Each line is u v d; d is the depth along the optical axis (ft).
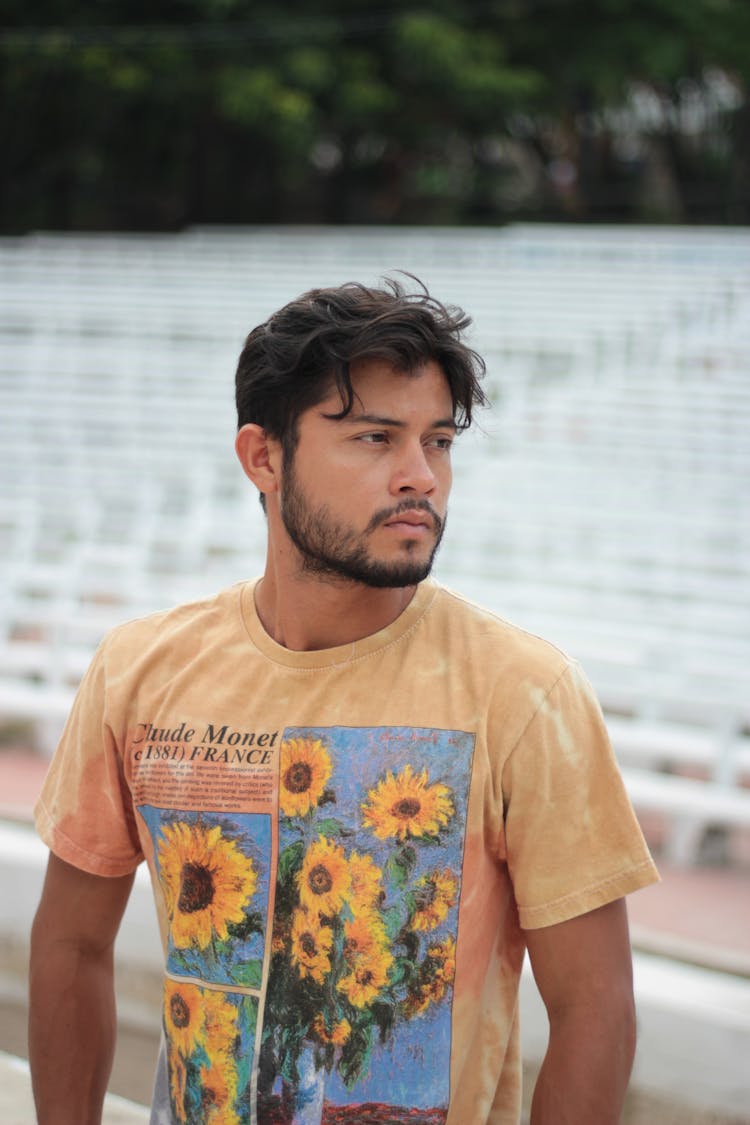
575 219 102.42
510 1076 5.73
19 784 20.99
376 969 5.17
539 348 48.65
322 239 70.13
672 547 27.53
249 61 84.84
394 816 5.20
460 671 5.32
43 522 30.96
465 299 55.01
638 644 22.07
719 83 104.12
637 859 5.19
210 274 62.95
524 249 64.13
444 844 5.15
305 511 5.23
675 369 45.06
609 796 5.23
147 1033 12.96
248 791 5.42
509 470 33.04
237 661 5.61
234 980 5.41
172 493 33.94
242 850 5.40
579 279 57.93
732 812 17.16
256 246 68.54
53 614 24.73
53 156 93.71
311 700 5.41
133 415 40.88
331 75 85.15
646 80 96.84
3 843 14.28
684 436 34.91
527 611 24.09
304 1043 5.28
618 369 45.68
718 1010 10.62
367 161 99.09
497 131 95.20
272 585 5.66
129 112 90.84
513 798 5.18
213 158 98.63
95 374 46.93
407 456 5.15
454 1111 5.24
